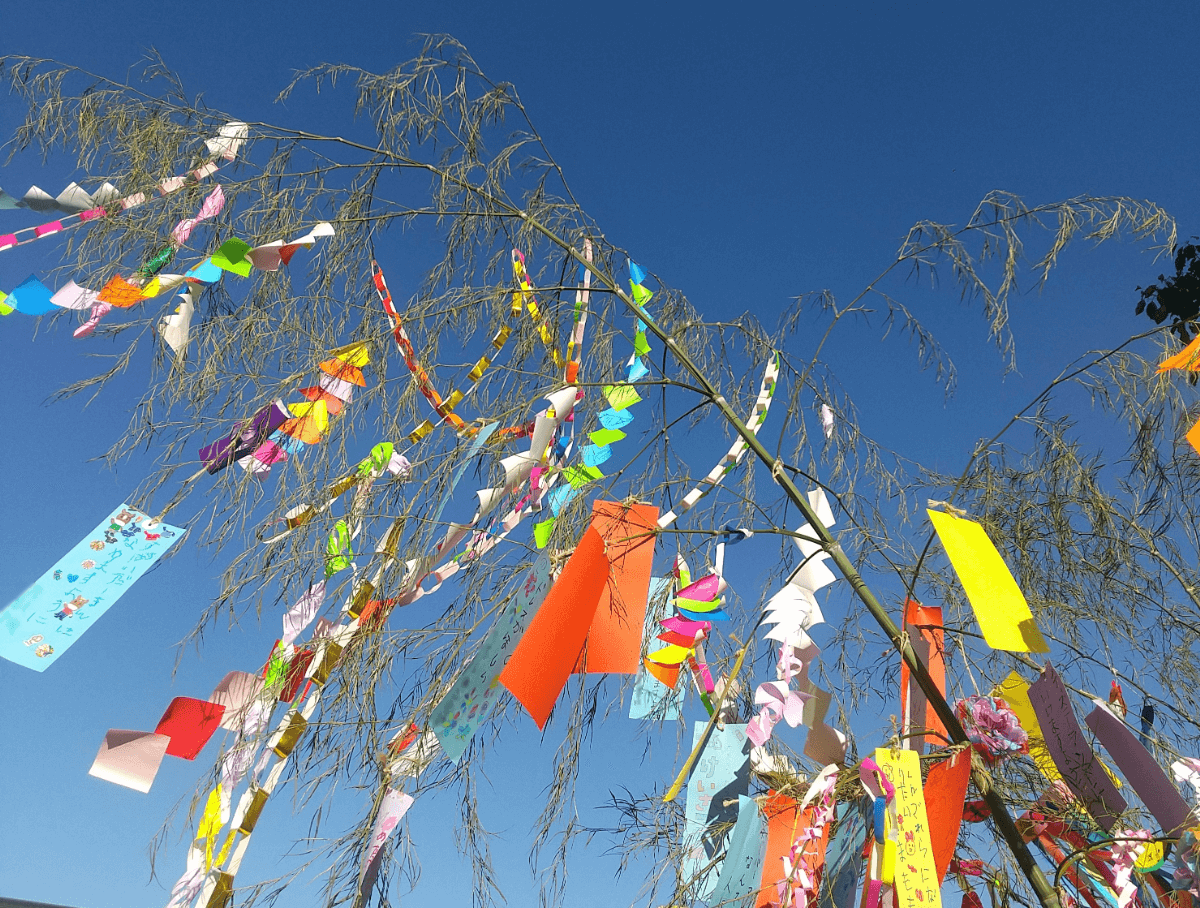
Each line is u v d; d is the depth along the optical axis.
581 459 1.52
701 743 1.28
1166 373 1.49
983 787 1.14
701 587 1.34
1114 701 1.35
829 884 1.15
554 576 1.30
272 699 1.18
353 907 1.13
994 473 1.58
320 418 1.38
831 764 1.23
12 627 1.05
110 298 1.34
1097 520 1.52
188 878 1.07
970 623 1.48
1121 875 1.08
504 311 1.59
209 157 1.56
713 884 1.25
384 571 1.28
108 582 1.12
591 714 1.33
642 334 1.59
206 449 1.32
